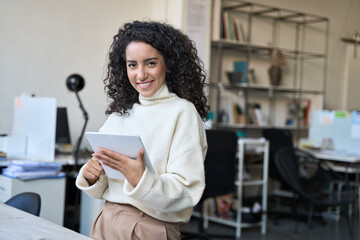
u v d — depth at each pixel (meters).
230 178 3.97
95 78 4.73
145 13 5.04
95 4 4.72
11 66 4.30
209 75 5.23
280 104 6.50
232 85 5.59
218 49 5.78
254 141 4.61
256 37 6.15
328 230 4.89
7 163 3.38
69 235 1.38
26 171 3.17
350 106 7.29
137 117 1.52
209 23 5.15
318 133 5.71
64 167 3.95
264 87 5.90
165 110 1.49
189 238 4.04
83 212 3.62
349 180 5.33
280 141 5.08
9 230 1.42
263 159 5.20
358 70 7.35
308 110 6.56
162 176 1.38
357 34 7.25
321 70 6.97
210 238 4.07
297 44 6.64
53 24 4.50
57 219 3.30
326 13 6.98
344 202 4.18
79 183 1.56
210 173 3.84
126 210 1.48
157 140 1.46
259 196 5.99
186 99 1.55
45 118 3.61
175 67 1.53
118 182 1.51
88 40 4.69
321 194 4.57
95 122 4.73
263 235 4.58
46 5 4.46
